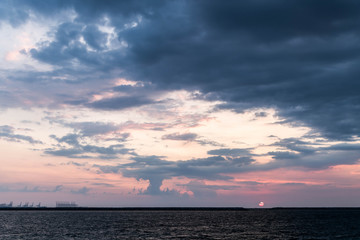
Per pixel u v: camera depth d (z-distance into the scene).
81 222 165.75
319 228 124.62
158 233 105.06
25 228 123.06
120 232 107.31
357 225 141.38
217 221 180.88
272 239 88.88
